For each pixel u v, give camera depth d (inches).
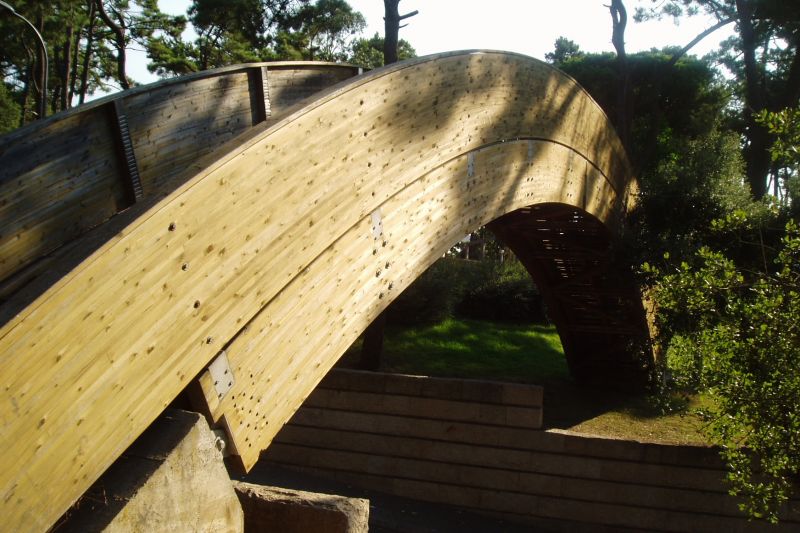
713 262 324.2
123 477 158.7
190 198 179.0
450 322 803.4
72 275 147.6
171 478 163.6
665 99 1151.6
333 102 236.7
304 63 297.3
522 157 391.2
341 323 250.8
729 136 646.5
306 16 1125.1
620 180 568.7
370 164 259.9
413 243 294.5
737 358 312.2
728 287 317.4
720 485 484.4
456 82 319.6
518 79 378.6
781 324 298.5
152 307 168.7
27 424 139.3
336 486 515.2
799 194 537.0
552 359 753.0
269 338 214.1
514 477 504.7
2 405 134.4
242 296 199.9
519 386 504.4
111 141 214.1
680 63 1145.4
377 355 618.2
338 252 245.4
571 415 598.2
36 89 1151.0
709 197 581.3
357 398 522.9
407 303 757.9
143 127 224.4
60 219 197.5
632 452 494.9
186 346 180.2
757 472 459.2
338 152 240.8
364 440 521.7
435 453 513.0
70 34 1129.4
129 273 161.6
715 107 1199.6
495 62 353.7
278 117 216.5
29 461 139.6
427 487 513.0
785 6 869.8
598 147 510.9
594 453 498.3
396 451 517.3
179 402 192.4
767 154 936.9
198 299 183.3
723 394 314.2
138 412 165.2
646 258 547.8
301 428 532.1
